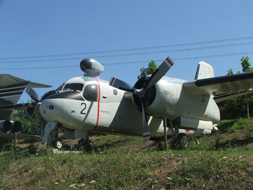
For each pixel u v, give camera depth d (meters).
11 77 14.05
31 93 12.91
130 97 12.31
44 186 6.46
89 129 11.53
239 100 23.42
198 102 11.67
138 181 5.84
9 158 9.90
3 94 14.38
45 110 10.75
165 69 10.29
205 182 5.17
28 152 10.70
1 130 12.94
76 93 11.01
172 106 10.82
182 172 5.69
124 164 6.74
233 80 10.02
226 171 5.30
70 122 10.83
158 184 5.51
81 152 9.72
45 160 8.38
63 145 11.29
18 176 7.77
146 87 10.67
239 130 15.59
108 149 11.61
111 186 5.79
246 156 5.90
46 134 10.72
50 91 11.64
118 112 12.19
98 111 11.44
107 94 11.81
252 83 10.38
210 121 12.59
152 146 14.98
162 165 6.39
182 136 11.32
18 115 28.23
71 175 6.87
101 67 12.99
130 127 12.70
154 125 12.87
